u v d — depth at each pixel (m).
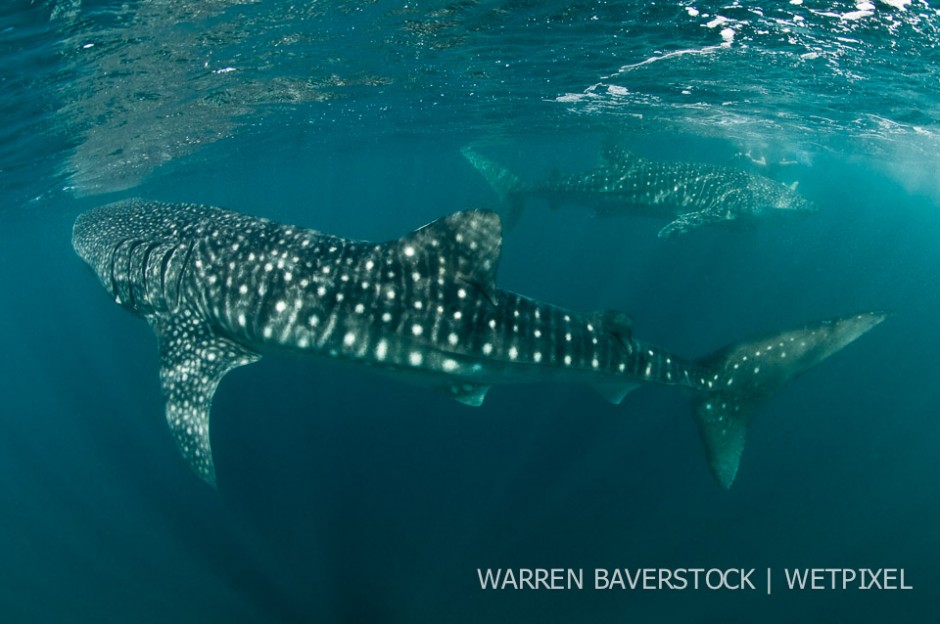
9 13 7.04
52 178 20.86
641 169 16.06
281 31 9.88
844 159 31.31
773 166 22.98
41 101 11.45
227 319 5.96
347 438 15.28
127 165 22.84
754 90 14.48
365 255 5.54
